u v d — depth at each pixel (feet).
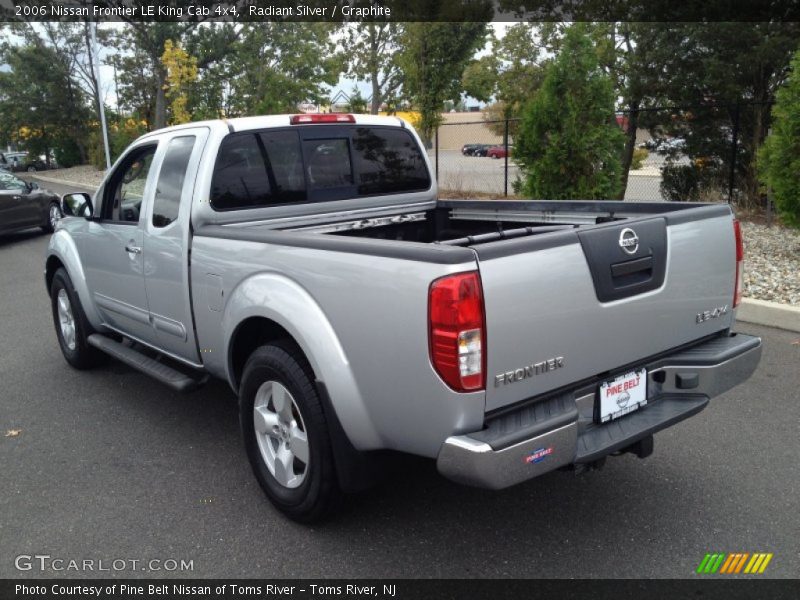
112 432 15.25
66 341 19.62
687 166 48.88
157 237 13.76
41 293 30.81
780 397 15.65
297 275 10.37
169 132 14.23
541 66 79.20
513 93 82.48
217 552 10.62
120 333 17.01
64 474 13.30
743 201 42.01
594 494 11.97
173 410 16.48
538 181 32.24
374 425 9.62
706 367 10.73
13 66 161.79
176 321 13.80
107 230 15.80
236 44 117.08
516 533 10.87
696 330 11.19
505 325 8.55
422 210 16.58
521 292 8.66
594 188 30.71
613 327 9.77
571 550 10.37
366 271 9.19
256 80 116.57
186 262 12.99
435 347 8.43
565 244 9.14
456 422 8.52
